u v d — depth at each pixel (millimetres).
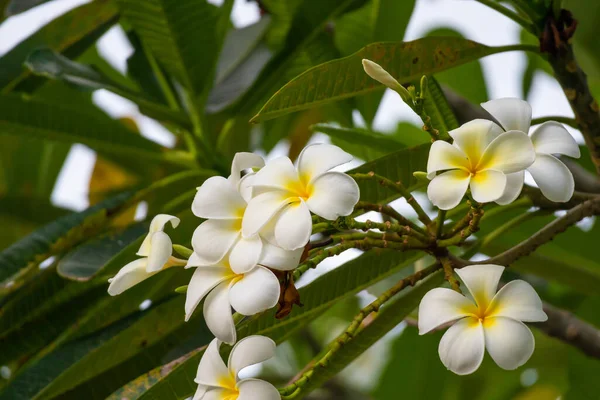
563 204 1286
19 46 1602
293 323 1276
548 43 1282
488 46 1277
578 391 1792
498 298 1053
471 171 1070
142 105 1541
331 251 1132
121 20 1731
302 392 1235
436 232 1147
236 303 1064
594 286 1513
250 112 1673
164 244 1126
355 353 1232
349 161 1079
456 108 1612
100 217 1421
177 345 1336
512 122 1094
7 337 1403
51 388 1300
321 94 1235
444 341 1049
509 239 1671
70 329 1353
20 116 1491
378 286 1510
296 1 1595
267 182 1087
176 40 1489
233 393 1083
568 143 1083
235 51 1746
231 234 1089
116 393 1238
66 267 1348
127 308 1364
